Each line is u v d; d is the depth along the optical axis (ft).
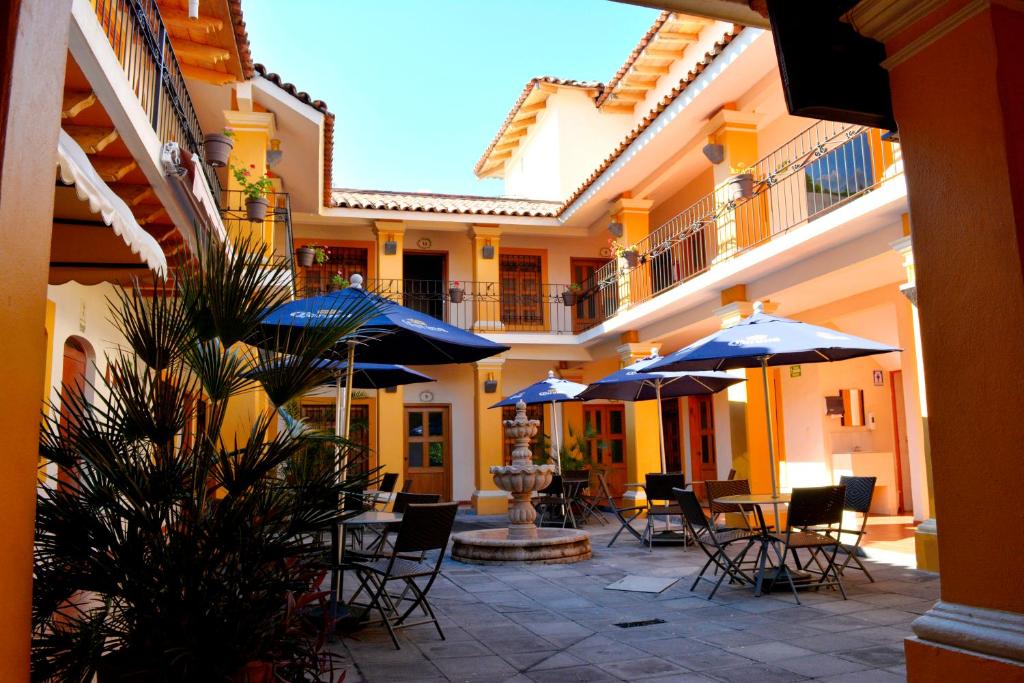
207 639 9.03
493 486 51.03
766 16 10.96
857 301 36.04
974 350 8.38
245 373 10.78
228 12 24.66
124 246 15.15
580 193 50.52
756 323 24.18
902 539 31.32
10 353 5.71
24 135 5.97
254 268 10.83
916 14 9.00
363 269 55.06
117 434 9.89
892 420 41.29
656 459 46.75
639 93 51.08
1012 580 7.88
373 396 53.01
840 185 35.40
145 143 16.96
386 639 17.19
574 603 21.18
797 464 42.16
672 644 16.43
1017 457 7.90
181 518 9.61
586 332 52.31
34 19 6.13
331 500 10.42
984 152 8.39
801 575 22.65
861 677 13.76
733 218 35.96
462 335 18.76
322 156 41.63
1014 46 8.48
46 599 8.89
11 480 5.71
